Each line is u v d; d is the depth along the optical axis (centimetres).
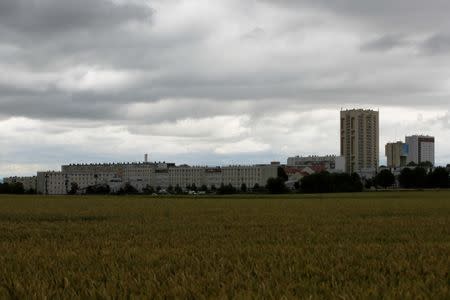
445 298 1166
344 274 1499
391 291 1216
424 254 1936
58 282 1417
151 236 2931
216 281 1380
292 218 4553
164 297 1225
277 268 1628
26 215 5241
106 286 1327
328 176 18350
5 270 1620
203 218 4641
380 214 5125
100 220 4509
